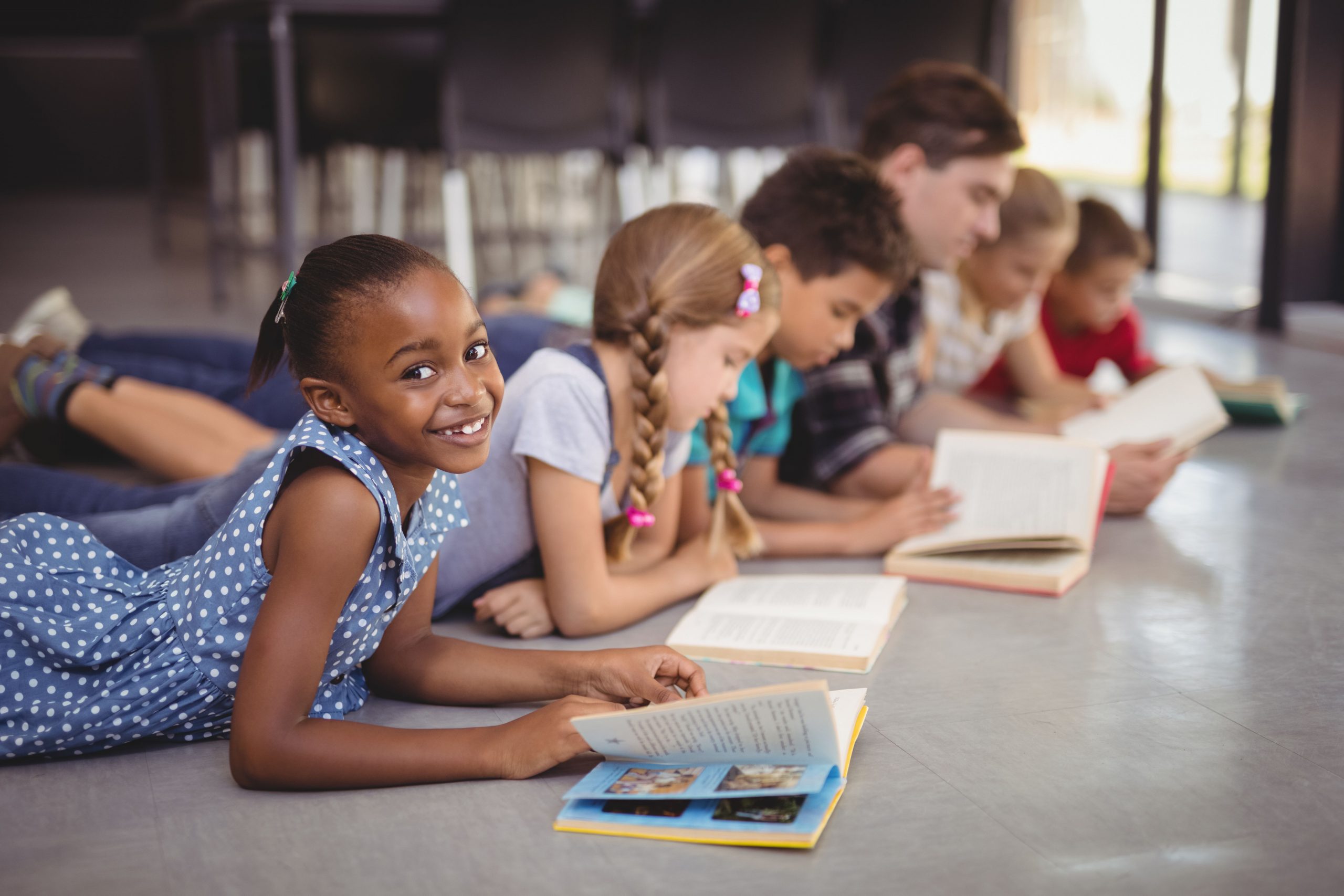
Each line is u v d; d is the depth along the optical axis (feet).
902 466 5.77
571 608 4.37
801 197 4.81
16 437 5.93
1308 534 5.65
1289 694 4.01
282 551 3.26
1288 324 11.12
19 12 26.58
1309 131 10.80
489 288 9.81
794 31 11.16
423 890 2.91
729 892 2.89
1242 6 12.95
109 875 3.00
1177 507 6.11
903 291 6.12
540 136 10.82
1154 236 13.35
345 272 3.14
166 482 6.34
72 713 3.52
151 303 12.59
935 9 11.48
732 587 4.93
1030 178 6.61
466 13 10.22
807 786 3.03
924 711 3.90
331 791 3.41
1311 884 2.91
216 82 15.38
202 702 3.61
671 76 11.08
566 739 3.38
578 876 2.96
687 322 4.08
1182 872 2.97
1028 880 2.93
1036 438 5.66
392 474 3.41
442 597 4.71
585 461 4.19
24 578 3.60
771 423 5.46
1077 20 16.79
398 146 11.85
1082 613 4.75
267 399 6.79
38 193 26.86
